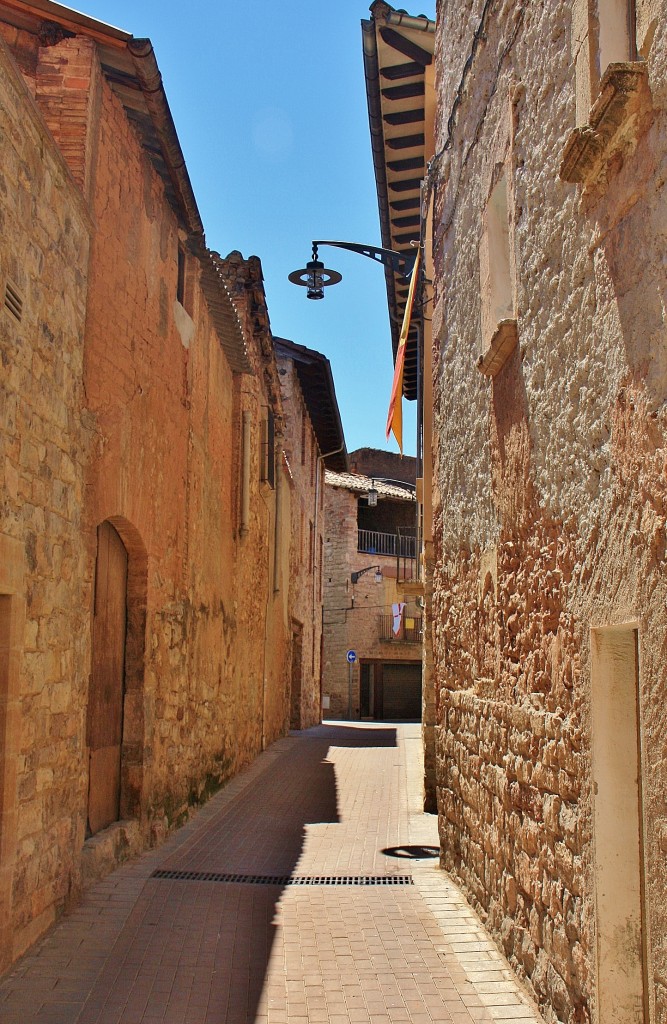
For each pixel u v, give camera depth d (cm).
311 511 2738
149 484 839
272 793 1225
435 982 522
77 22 666
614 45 393
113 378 730
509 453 569
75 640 639
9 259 511
